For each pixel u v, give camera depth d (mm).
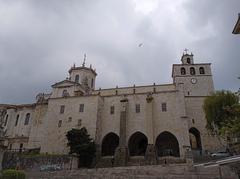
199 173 31234
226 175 28922
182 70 76750
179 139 52344
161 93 58906
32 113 66188
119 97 60562
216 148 56312
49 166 44250
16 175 25438
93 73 78062
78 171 35938
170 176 32219
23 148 59250
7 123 65688
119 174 34125
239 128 19250
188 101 63000
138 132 55438
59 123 58469
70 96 61469
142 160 49000
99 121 57625
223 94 50625
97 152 52750
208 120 51031
